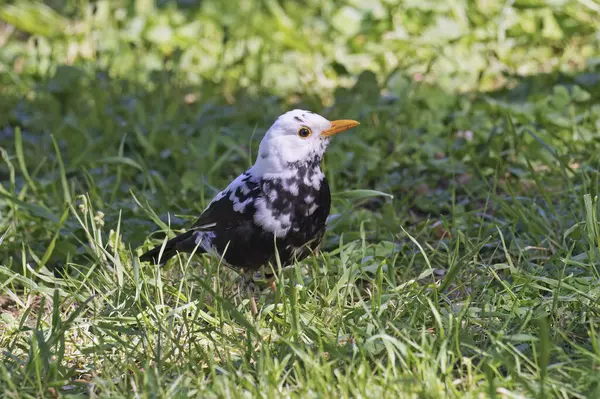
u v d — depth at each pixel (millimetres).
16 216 11781
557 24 17547
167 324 8609
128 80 17281
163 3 20578
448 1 18359
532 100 14227
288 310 8734
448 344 7977
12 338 8992
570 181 11250
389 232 11289
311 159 9070
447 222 10844
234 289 9852
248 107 15820
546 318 8398
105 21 20234
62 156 14844
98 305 9352
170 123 15133
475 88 16172
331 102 16469
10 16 20328
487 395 7031
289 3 19844
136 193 12602
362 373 7277
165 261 10156
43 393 7547
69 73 16703
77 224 11492
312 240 9305
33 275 10609
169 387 7504
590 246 9289
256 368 7758
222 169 13859
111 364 8078
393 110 14602
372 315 8234
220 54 18453
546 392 7004
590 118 13703
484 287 9141
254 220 9062
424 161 13484
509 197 11664
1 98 17203
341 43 18625
